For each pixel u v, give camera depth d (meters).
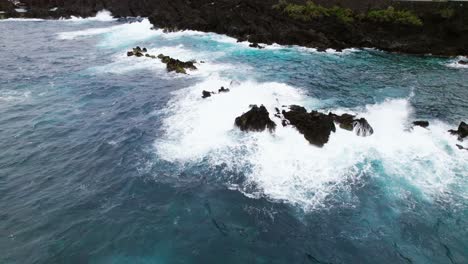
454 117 27.67
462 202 17.95
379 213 17.19
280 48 49.97
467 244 15.47
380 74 38.53
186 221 16.66
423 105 29.98
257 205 17.66
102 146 23.25
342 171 20.25
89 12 80.00
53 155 22.36
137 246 15.20
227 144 22.97
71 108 29.22
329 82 35.47
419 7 50.81
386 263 14.48
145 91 32.62
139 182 19.47
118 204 17.81
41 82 35.44
